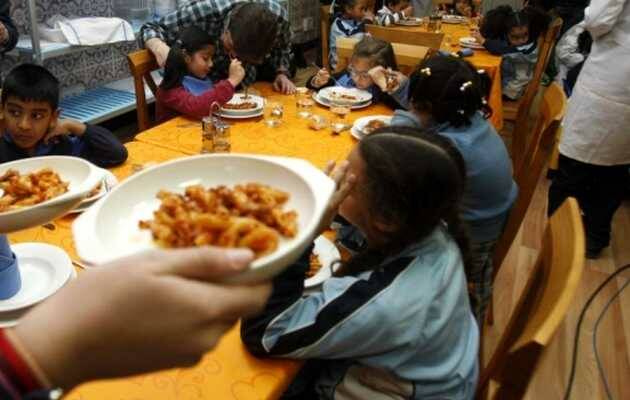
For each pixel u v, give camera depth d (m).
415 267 0.90
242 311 0.37
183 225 0.47
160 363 0.36
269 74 2.48
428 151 0.91
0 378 0.31
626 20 2.11
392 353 0.87
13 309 0.82
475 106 1.51
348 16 3.69
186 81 2.02
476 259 1.54
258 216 0.49
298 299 0.86
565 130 2.47
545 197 3.07
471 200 1.47
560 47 3.53
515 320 0.93
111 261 0.36
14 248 0.97
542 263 0.95
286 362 0.82
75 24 2.67
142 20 3.31
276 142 1.68
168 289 0.33
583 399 1.73
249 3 2.13
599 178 2.42
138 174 0.60
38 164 0.89
